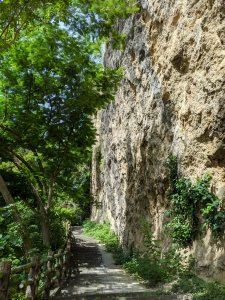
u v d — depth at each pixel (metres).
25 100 13.32
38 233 13.49
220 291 7.49
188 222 10.12
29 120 13.09
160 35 13.48
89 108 14.05
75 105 13.29
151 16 14.36
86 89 13.07
